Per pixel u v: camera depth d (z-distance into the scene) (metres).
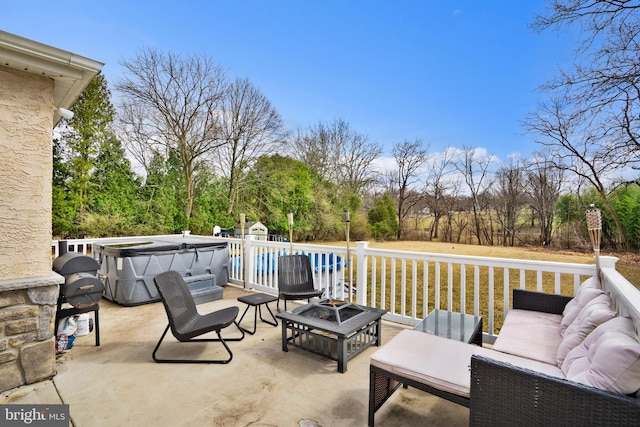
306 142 17.62
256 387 2.55
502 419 1.47
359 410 2.25
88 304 3.29
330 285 6.07
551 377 1.36
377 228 17.06
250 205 14.41
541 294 3.02
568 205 10.96
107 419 2.15
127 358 3.07
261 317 4.19
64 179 10.43
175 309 3.11
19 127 2.55
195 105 12.85
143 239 6.94
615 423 1.21
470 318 3.04
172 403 2.33
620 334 1.50
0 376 2.45
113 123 11.44
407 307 5.70
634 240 7.51
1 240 2.48
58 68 2.62
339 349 2.78
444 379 1.77
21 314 2.55
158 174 12.49
